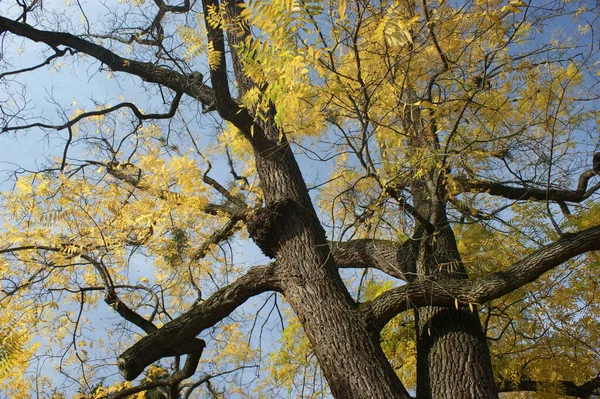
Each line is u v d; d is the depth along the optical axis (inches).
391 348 248.7
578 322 219.1
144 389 212.5
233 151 265.0
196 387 267.7
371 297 249.0
